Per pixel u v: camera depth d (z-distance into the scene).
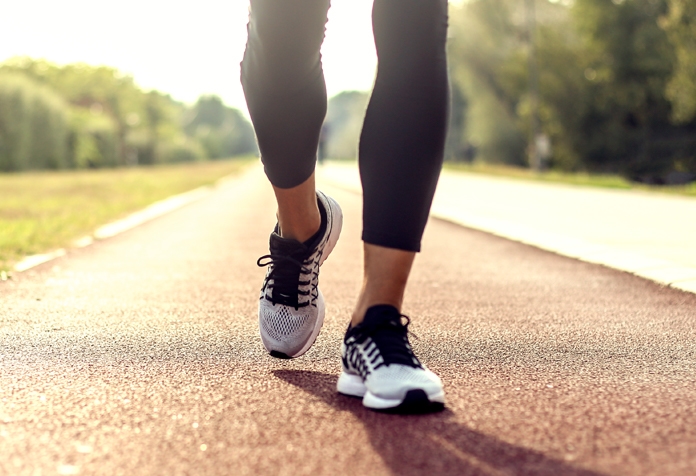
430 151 1.61
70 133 51.91
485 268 4.36
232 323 2.62
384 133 1.61
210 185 20.12
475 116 44.81
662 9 32.44
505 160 44.41
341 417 1.51
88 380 1.80
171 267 4.34
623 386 1.77
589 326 2.62
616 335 2.45
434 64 1.61
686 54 25.23
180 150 88.25
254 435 1.40
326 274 4.06
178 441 1.37
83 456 1.29
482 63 44.12
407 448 1.32
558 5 42.22
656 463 1.25
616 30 32.84
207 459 1.27
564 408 1.58
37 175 33.84
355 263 4.57
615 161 35.25
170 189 16.91
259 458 1.28
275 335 1.95
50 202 11.09
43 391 1.70
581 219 7.80
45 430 1.43
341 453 1.30
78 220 7.66
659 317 2.81
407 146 1.60
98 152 60.34
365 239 1.64
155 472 1.21
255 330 2.49
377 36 1.65
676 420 1.50
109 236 6.36
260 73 1.55
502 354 2.14
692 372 1.93
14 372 1.88
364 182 1.65
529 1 31.67
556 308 3.01
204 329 2.50
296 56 1.51
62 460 1.27
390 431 1.42
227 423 1.47
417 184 1.60
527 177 23.88
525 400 1.64
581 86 35.25
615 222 7.36
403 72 1.61
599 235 6.01
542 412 1.55
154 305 3.02
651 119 34.38
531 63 31.50
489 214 8.69
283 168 1.69
